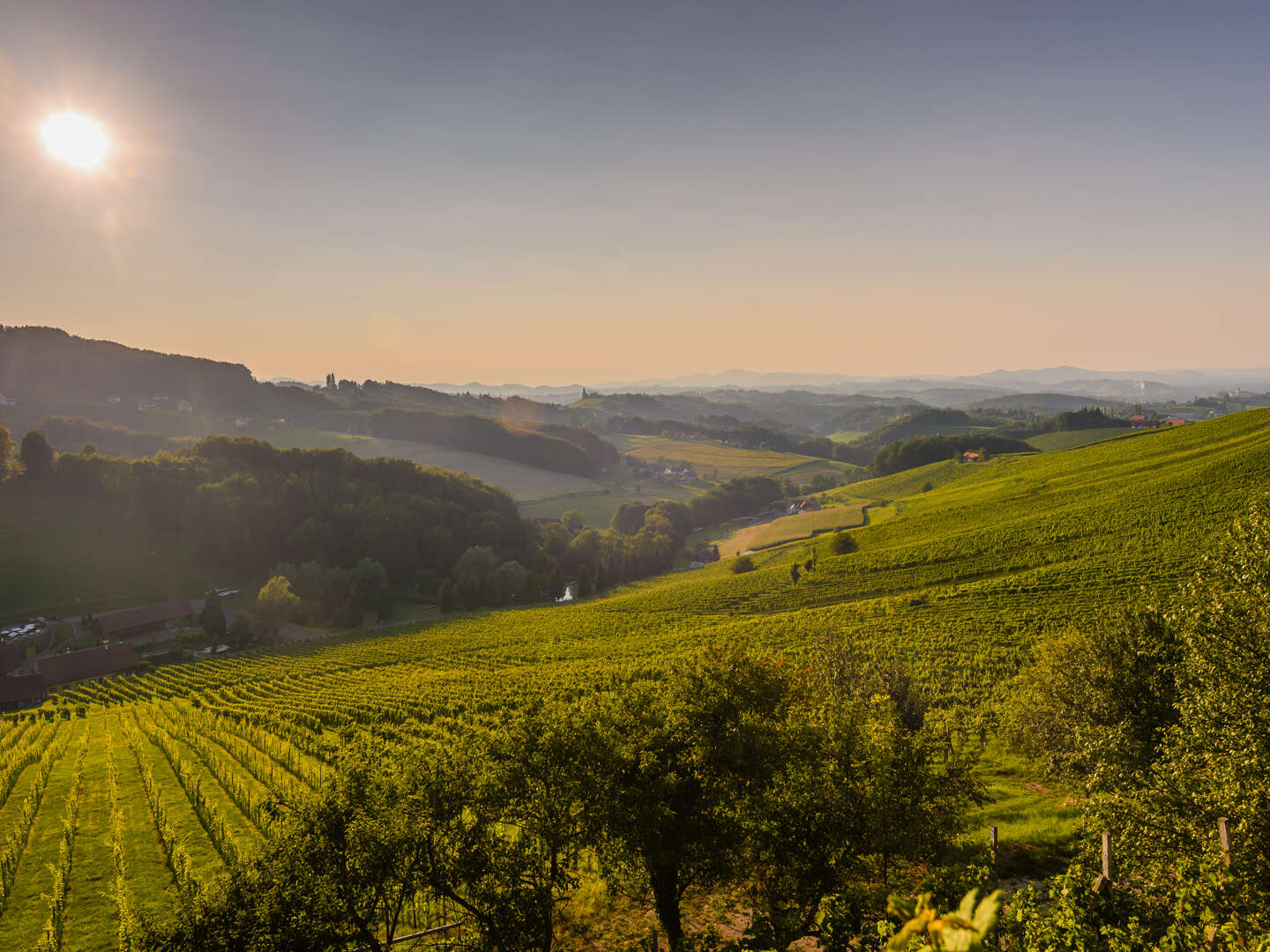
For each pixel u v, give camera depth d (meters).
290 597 117.75
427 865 13.96
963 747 35.84
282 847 13.41
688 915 19.84
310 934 12.45
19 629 111.31
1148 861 14.35
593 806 15.27
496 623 116.56
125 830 32.03
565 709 16.98
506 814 15.24
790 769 17.05
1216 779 14.50
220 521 139.75
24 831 31.62
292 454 168.38
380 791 14.23
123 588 128.75
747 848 16.83
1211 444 117.12
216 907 12.43
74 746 51.19
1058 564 80.00
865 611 79.94
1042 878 18.84
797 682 24.22
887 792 16.41
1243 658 16.05
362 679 84.00
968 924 2.00
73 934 23.25
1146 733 24.88
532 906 14.38
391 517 147.75
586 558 160.38
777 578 114.25
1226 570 17.88
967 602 75.25
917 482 187.75
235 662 102.38
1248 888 10.95
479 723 53.56
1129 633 27.20
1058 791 29.61
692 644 83.38
